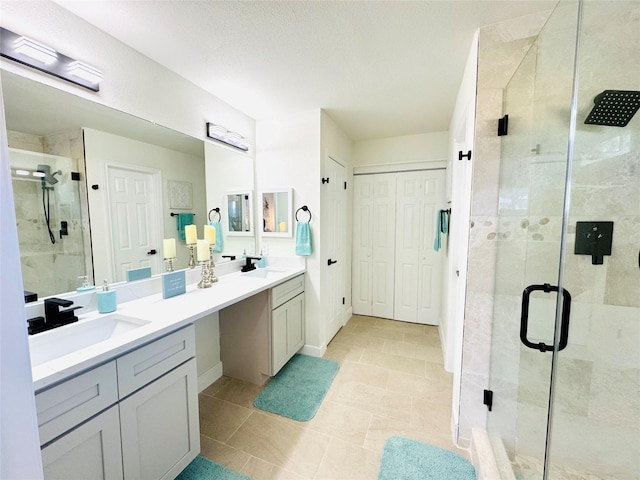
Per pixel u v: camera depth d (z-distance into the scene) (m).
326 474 1.33
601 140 1.11
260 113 2.43
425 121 2.70
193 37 1.40
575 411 1.19
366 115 2.53
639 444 1.15
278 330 2.10
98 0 1.14
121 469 1.00
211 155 2.10
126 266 1.54
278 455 1.44
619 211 1.11
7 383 0.48
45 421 0.79
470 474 1.32
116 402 0.98
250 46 1.48
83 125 1.32
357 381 2.11
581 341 1.18
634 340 1.13
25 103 1.12
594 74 1.09
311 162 2.40
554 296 1.19
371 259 3.52
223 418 1.71
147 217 1.65
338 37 1.41
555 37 1.15
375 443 1.51
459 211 2.16
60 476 0.83
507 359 1.37
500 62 1.33
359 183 3.48
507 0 1.17
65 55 1.20
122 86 1.45
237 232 2.41
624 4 1.04
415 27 1.34
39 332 1.07
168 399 1.19
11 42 1.04
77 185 1.32
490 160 1.37
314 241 2.45
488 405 1.45
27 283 1.15
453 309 2.22
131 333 1.06
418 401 1.87
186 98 1.85
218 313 2.16
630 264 1.12
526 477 1.20
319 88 1.98
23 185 1.14
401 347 2.69
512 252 1.34
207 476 1.31
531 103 1.26
